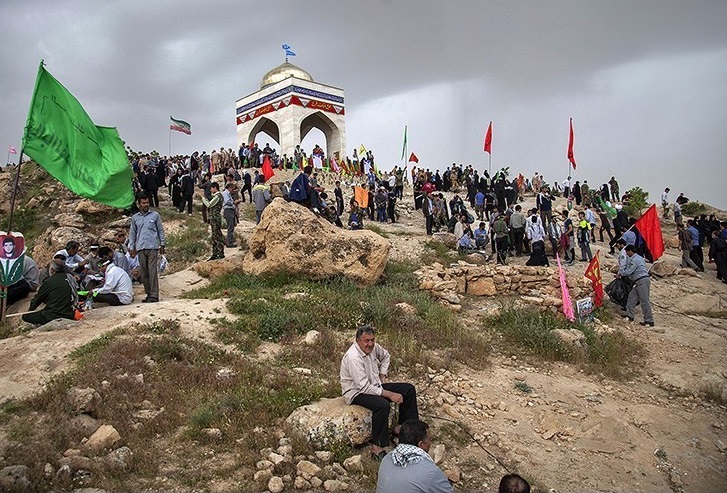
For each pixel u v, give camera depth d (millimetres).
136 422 5715
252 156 33281
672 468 6492
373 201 23719
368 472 5340
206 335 8414
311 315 9562
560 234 18516
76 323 8250
